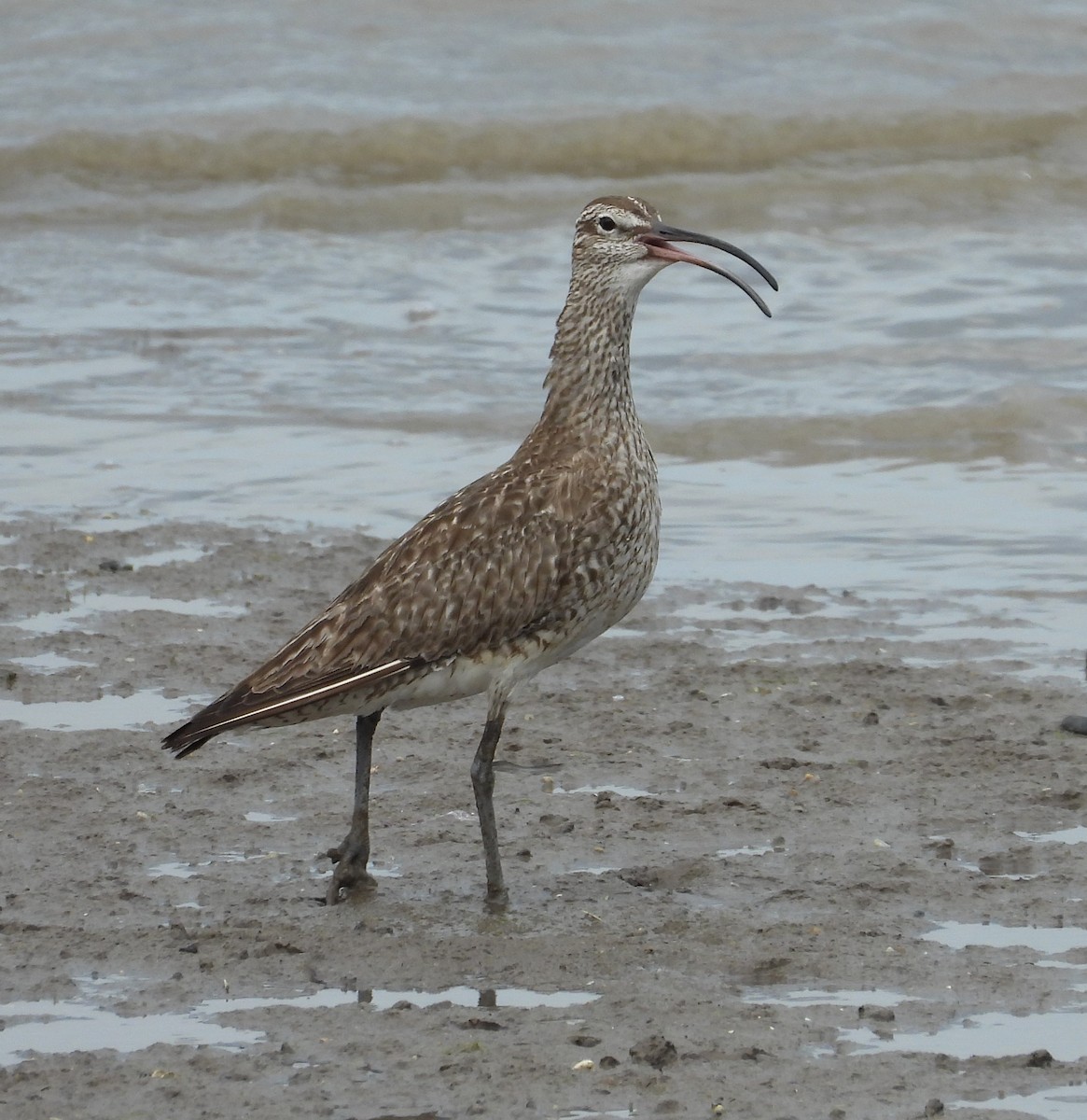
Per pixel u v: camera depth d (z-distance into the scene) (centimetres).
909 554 1614
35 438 1911
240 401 2017
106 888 1042
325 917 1007
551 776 1198
